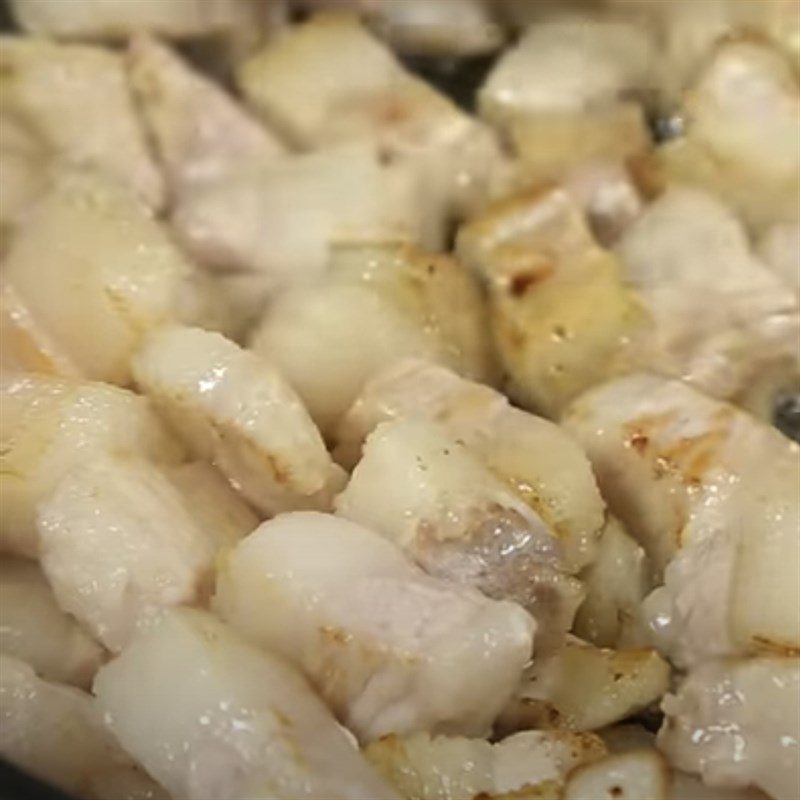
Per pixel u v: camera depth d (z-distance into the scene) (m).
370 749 0.21
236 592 0.22
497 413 0.24
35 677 0.21
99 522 0.22
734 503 0.23
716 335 0.27
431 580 0.22
